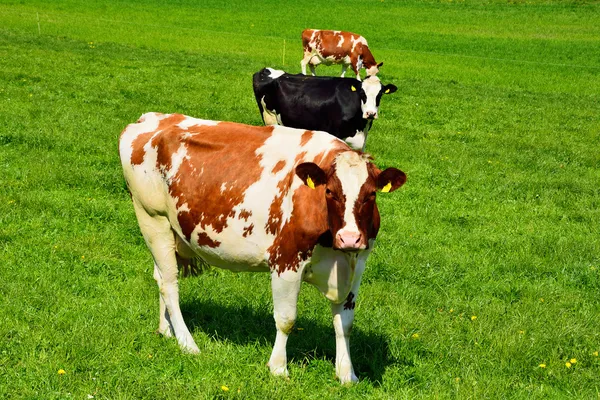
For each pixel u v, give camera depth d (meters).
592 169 15.70
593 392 6.26
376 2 56.16
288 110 14.63
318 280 5.94
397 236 10.44
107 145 14.49
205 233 6.33
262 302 7.75
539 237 10.71
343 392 6.01
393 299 8.08
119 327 6.89
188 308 7.55
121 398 5.57
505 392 6.11
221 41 36.66
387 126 18.95
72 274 8.26
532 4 56.81
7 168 12.31
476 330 7.37
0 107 17.27
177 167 6.48
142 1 50.28
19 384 5.75
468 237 10.62
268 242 6.00
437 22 48.66
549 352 6.98
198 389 5.78
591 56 38.03
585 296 8.63
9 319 6.87
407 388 6.08
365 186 5.30
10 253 8.68
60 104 18.28
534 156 16.42
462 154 16.06
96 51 29.52
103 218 10.41
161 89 21.64
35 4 45.06
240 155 6.25
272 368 6.11
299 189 5.69
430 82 27.91
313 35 28.19
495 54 37.84
